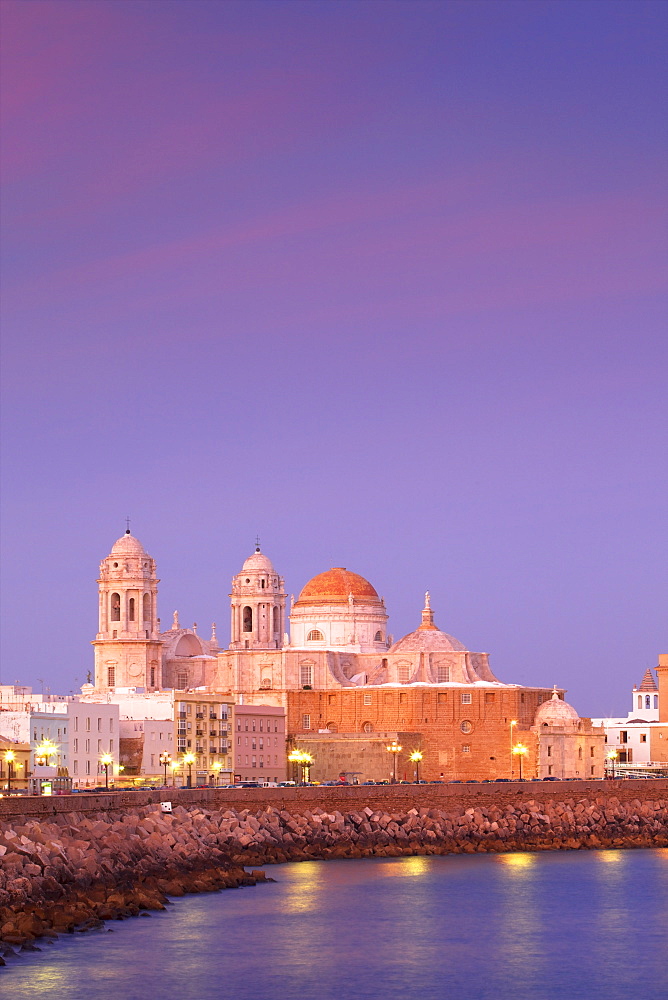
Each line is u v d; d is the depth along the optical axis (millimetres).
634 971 136875
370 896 172625
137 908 155250
